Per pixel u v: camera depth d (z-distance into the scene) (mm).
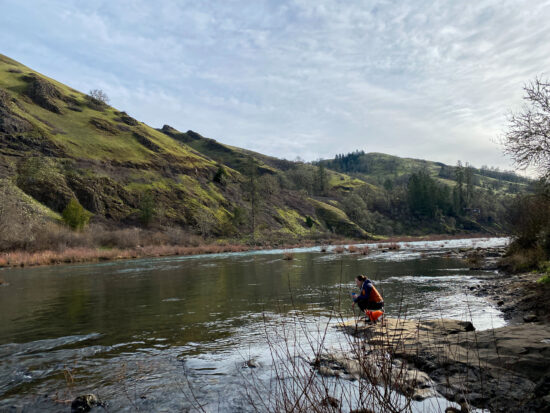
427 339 6703
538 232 17812
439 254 33875
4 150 66938
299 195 118500
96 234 52938
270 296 13867
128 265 32625
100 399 5043
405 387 4562
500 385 4461
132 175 81375
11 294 16344
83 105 112125
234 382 5375
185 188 86250
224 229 76812
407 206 131375
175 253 51156
